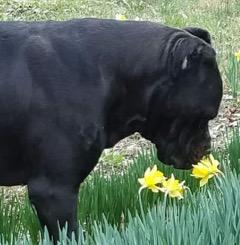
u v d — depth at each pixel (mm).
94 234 7566
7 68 7684
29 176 7871
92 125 7703
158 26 8195
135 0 24109
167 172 10672
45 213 7785
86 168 7828
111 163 13562
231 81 16500
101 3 23562
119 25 8094
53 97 7633
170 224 7273
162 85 8000
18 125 7660
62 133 7648
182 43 7949
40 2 22812
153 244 7074
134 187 10023
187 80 8031
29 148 7727
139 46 7992
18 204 9734
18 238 8078
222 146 13398
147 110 8086
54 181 7734
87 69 7762
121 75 7922
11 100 7617
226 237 7086
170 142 8328
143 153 11312
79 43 7855
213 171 8617
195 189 10398
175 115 8148
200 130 8367
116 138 8156
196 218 7379
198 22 22297
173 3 24453
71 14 22359
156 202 9969
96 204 9719
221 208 7648
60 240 7195
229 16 23609
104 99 7793
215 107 8188
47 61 7711
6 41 7793
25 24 7984
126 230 7297
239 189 7828
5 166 7871
